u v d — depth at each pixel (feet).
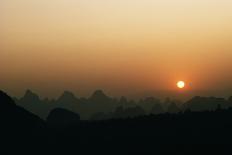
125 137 248.73
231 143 228.84
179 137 242.78
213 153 217.56
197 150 222.28
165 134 249.14
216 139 236.02
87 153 231.30
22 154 234.58
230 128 251.19
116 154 226.58
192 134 245.86
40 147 245.86
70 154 232.32
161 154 221.87
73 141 250.57
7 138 252.01
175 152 222.48
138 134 252.21
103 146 238.48
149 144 235.40
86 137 254.68
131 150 229.86
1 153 231.71
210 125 258.16
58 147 244.63
